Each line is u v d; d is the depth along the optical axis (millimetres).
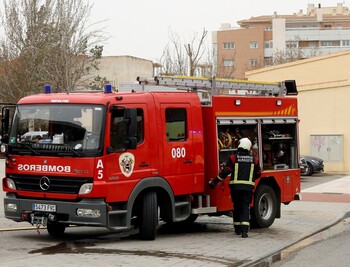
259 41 104312
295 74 39719
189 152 12188
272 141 14359
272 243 11922
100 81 40219
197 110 12430
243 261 9984
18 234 12438
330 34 106125
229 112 13031
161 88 12828
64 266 8961
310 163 30797
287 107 14672
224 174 12281
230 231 13562
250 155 12461
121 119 10992
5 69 39281
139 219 11617
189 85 12977
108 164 10703
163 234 12930
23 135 11336
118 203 11000
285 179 14562
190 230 13664
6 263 9141
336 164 33500
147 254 10188
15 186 11352
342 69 38188
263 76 40938
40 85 36844
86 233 12797
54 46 33656
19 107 11500
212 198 12727
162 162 11602
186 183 12109
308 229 14016
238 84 13969
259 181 13852
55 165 10867
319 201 19969
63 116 11000
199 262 9656
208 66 42719
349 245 12016
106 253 10203
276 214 14383
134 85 12555
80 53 34406
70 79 32656
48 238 11953
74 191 10727
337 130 33625
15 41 39281
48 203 10914
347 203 19375
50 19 36531
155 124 11516
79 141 10766
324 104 33938
